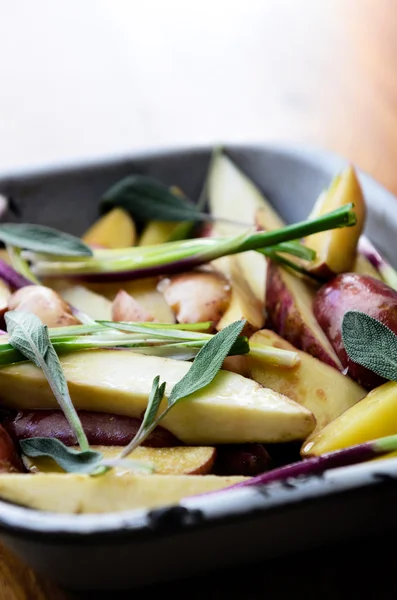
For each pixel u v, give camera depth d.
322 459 0.39
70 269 0.50
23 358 0.42
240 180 0.56
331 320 0.45
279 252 0.49
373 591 0.42
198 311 0.46
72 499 0.39
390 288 0.46
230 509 0.37
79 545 0.37
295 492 0.37
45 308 0.46
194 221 0.55
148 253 0.49
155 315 0.48
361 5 0.78
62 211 0.56
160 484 0.39
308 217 0.55
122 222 0.55
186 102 0.72
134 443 0.40
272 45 0.77
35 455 0.41
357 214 0.49
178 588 0.41
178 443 0.42
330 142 0.64
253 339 0.46
